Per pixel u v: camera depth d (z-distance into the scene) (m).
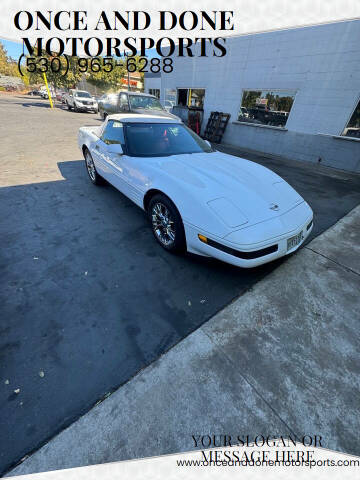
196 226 2.11
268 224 2.04
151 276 2.30
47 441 1.20
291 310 2.01
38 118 12.37
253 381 1.48
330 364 1.60
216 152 3.39
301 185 5.27
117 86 27.61
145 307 1.96
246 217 2.04
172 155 2.99
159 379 1.47
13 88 44.28
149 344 1.67
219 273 2.39
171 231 2.51
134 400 1.36
